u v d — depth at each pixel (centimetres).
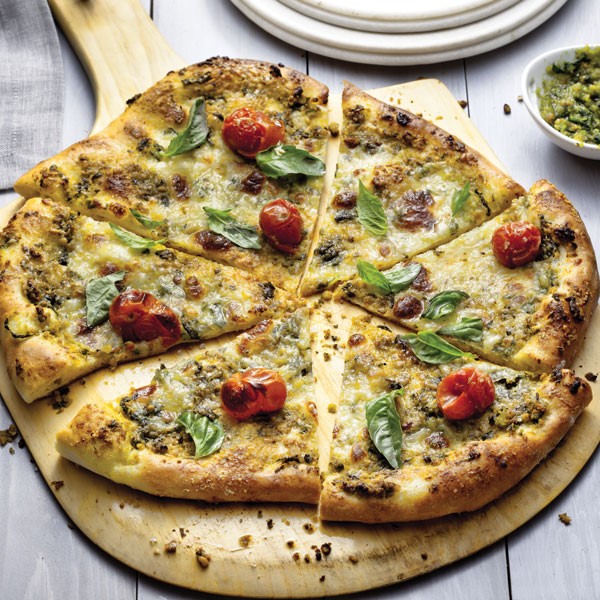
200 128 94
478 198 92
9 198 96
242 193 93
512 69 103
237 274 90
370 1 103
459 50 102
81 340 86
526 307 87
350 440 83
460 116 98
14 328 86
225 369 86
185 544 81
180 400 84
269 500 82
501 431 83
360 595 81
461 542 81
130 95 99
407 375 85
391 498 80
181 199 92
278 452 82
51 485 83
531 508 82
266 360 86
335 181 93
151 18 105
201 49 104
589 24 105
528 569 81
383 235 91
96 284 87
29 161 98
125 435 82
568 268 88
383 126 95
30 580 81
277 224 90
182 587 80
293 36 103
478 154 93
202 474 81
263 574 80
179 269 89
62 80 101
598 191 97
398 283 89
